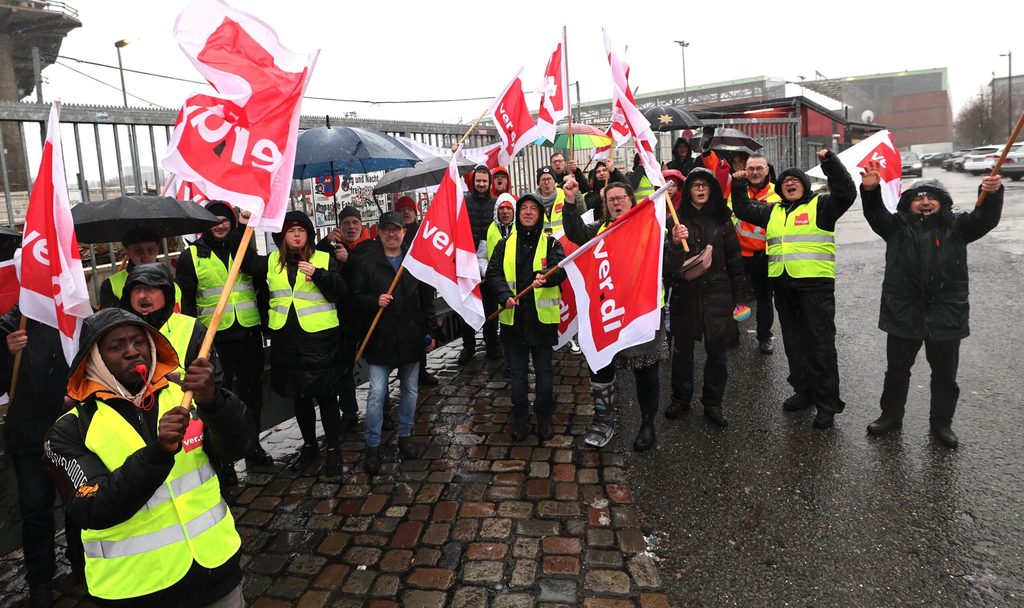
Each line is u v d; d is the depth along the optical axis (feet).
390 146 18.90
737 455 14.88
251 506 13.83
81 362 6.44
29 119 14.67
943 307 14.30
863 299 28.53
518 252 16.22
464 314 15.38
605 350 14.79
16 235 11.78
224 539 7.07
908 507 12.25
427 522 12.78
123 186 16.56
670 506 12.88
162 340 6.88
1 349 10.80
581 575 10.80
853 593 10.05
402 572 11.18
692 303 16.48
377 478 14.85
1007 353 20.24
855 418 16.47
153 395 6.91
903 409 15.37
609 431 15.94
